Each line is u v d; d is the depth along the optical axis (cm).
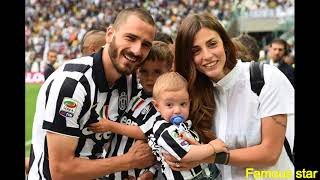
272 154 273
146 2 2441
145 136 296
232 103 286
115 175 315
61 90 275
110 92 293
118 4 2439
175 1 2438
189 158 267
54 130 277
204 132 290
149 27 275
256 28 2102
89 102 281
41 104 294
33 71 1952
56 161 281
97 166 284
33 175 303
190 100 290
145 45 277
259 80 276
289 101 278
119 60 276
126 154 292
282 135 274
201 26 269
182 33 275
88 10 2409
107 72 286
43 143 297
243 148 274
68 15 2381
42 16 2377
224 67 280
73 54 2094
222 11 2264
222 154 268
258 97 276
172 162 273
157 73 312
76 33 2220
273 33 2086
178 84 279
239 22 2045
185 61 278
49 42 2188
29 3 2409
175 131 271
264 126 274
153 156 297
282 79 278
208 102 290
